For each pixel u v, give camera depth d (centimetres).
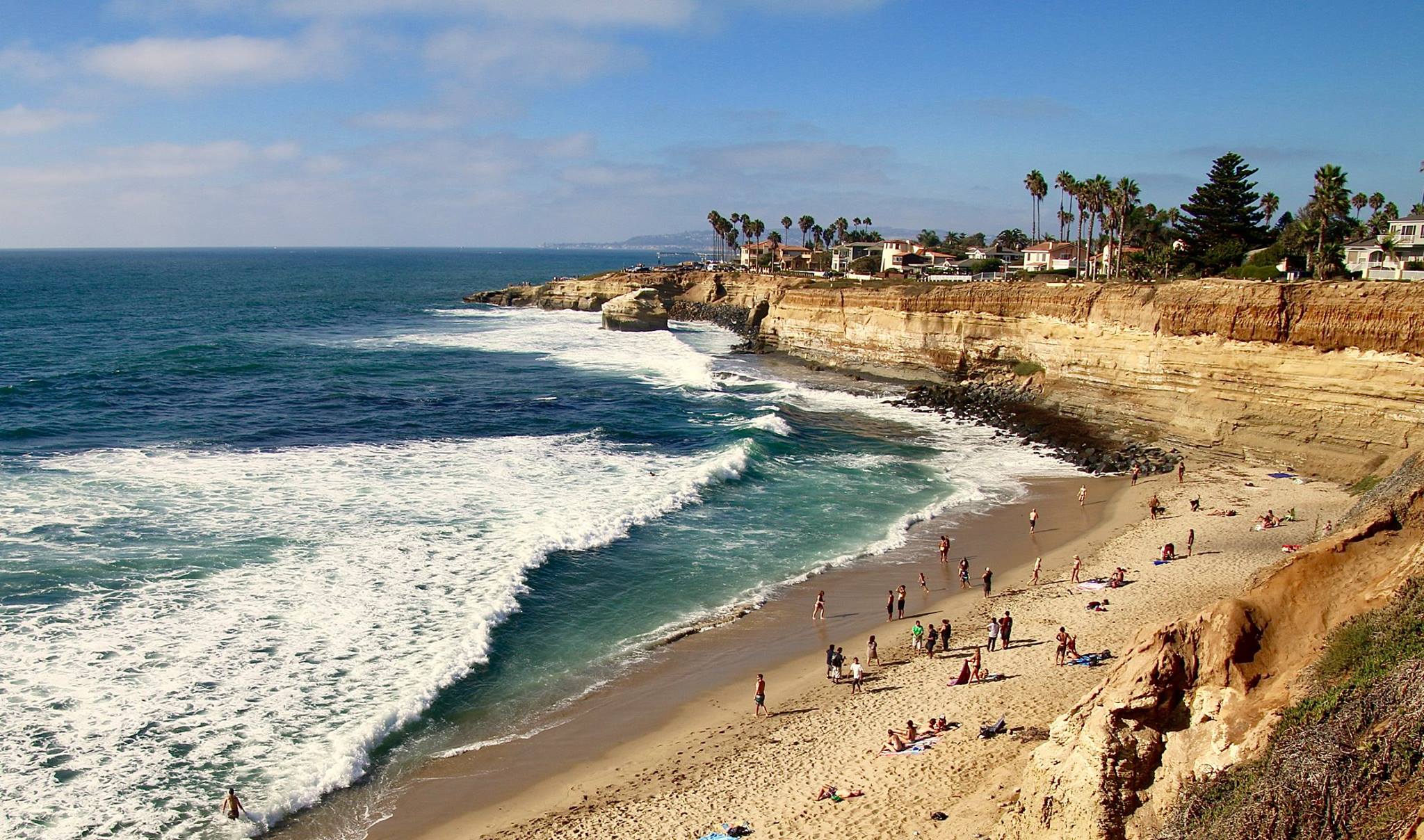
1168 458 4766
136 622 2547
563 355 9188
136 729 2064
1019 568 3334
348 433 5181
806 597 3073
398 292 19375
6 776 1877
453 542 3303
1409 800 1080
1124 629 2605
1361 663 1330
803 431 5606
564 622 2798
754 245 18012
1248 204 8412
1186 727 1446
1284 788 1181
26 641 2395
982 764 1905
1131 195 8519
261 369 7569
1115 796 1377
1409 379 3997
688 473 4416
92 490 3703
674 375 7912
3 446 4444
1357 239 7462
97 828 1759
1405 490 2548
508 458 4650
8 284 18825
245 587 2812
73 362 7450
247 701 2208
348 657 2444
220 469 4144
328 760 2016
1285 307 4509
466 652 2516
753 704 2358
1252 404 4659
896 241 14338
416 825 1856
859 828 1730
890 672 2505
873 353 8094
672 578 3181
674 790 1958
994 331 6838
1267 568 1836
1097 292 5834
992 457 5056
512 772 2048
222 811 1834
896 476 4600
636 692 2427
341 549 3177
